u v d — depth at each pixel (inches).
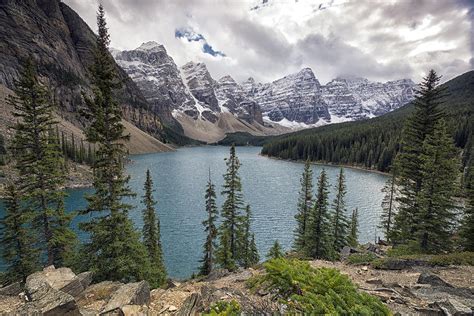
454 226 852.0
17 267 778.8
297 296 256.5
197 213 2224.4
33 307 259.0
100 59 601.9
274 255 1035.9
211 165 5167.3
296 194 2869.1
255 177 3892.7
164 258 1489.9
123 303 284.8
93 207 614.5
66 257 810.2
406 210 941.2
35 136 732.0
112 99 622.5
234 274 547.2
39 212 745.6
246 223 1216.2
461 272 494.0
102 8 600.7
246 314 245.6
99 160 617.0
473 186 851.4
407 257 584.1
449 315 282.4
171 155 7411.4
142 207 2368.4
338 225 1191.6
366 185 3326.8
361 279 484.1
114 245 594.2
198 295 304.3
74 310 263.6
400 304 332.8
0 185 2223.2
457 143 3762.3
